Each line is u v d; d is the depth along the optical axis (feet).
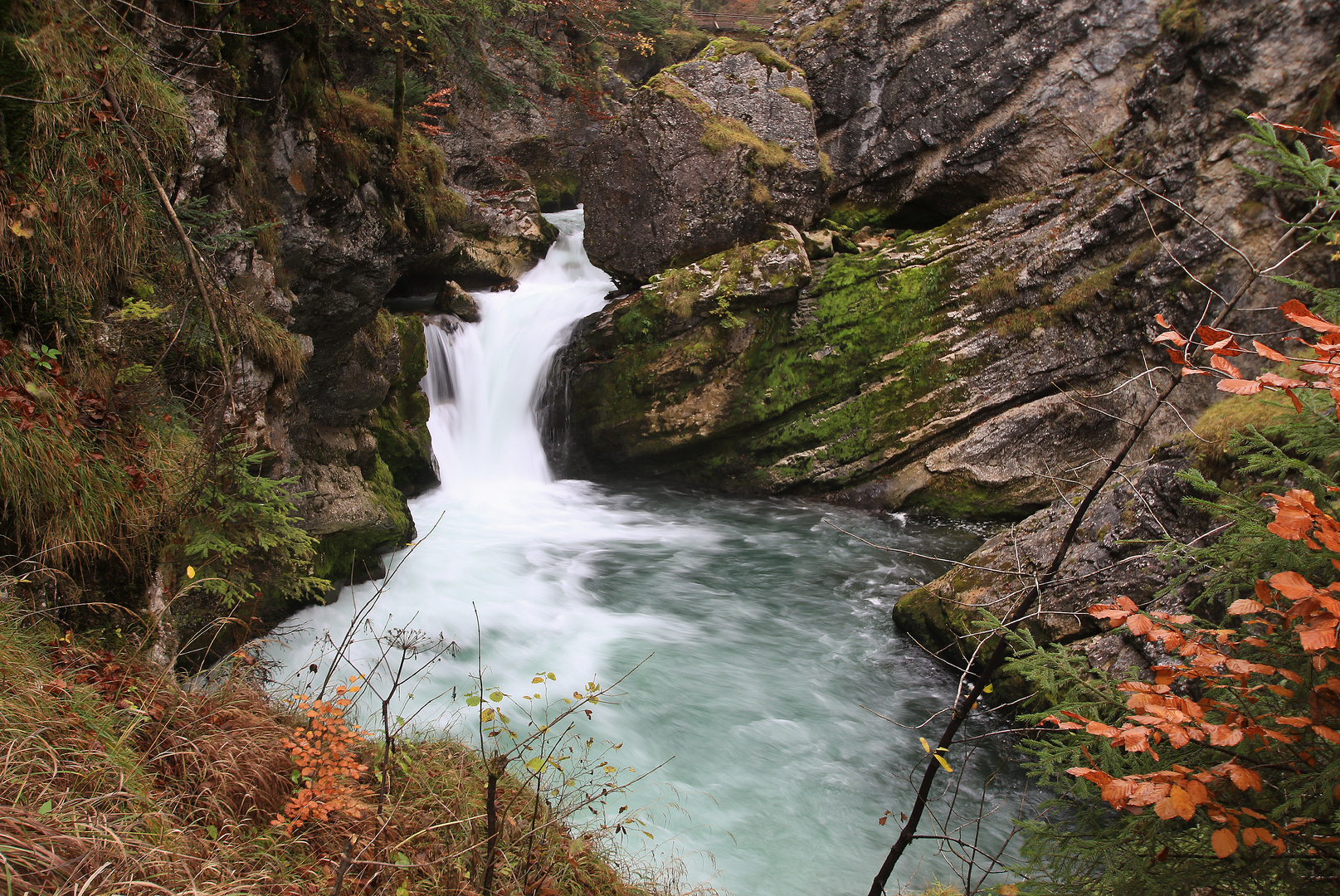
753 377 40.68
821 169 41.01
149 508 13.99
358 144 24.34
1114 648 18.75
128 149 14.37
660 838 16.21
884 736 20.59
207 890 8.20
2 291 12.57
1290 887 7.17
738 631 26.63
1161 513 19.67
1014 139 38.34
